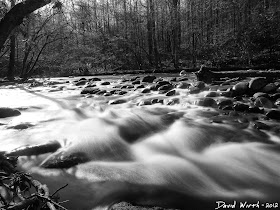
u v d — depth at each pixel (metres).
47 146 4.11
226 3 27.05
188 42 30.48
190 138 4.81
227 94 7.71
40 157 3.85
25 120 6.08
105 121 5.76
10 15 3.54
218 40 26.59
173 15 26.67
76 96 9.51
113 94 9.46
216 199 2.93
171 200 2.88
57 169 3.52
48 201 2.11
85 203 2.77
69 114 6.62
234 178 3.43
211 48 26.38
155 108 7.01
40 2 3.60
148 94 8.95
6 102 8.52
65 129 5.24
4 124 5.68
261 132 5.02
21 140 4.59
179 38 30.95
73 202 2.78
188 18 28.30
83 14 28.28
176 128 5.32
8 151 3.92
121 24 30.36
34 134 4.93
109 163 3.83
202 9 28.08
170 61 28.75
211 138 4.80
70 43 28.33
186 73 17.89
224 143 4.61
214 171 3.63
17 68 26.19
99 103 7.92
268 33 22.98
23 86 13.75
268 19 23.42
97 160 3.91
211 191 3.10
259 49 23.48
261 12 25.33
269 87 7.72
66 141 4.53
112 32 31.69
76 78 18.09
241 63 23.30
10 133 5.00
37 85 13.76
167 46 32.75
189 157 4.11
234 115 6.01
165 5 27.19
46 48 26.09
